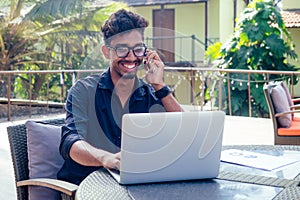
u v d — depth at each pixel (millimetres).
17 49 10531
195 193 1505
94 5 10523
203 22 12578
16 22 10297
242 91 8688
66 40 10539
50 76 10539
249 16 9094
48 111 8234
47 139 2160
